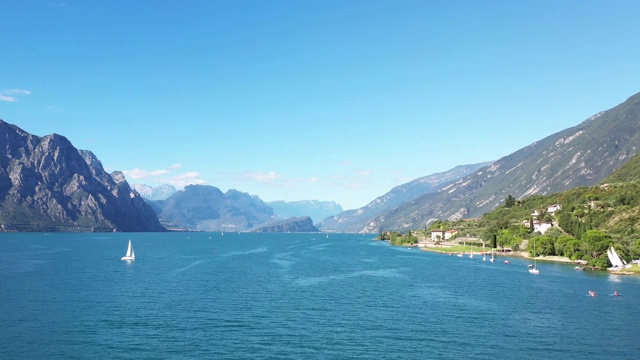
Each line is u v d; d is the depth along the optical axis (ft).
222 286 492.95
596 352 277.23
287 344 282.77
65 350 267.80
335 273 629.10
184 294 440.45
